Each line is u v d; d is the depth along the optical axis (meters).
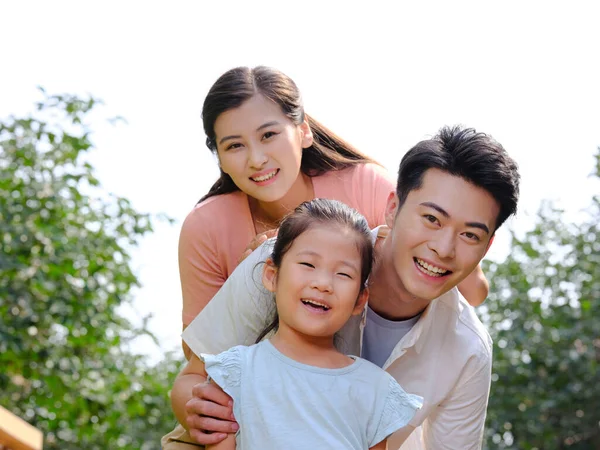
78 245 7.66
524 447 8.68
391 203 3.18
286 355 3.00
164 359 10.20
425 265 3.01
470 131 3.01
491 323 8.98
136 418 9.43
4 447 4.77
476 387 3.46
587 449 8.71
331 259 2.98
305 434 2.88
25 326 7.61
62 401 8.02
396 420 2.99
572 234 8.86
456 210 2.96
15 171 7.66
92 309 7.77
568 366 8.59
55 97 7.80
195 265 3.78
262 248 3.22
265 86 3.69
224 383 2.97
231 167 3.72
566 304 8.67
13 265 7.28
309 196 3.89
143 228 7.98
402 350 3.28
